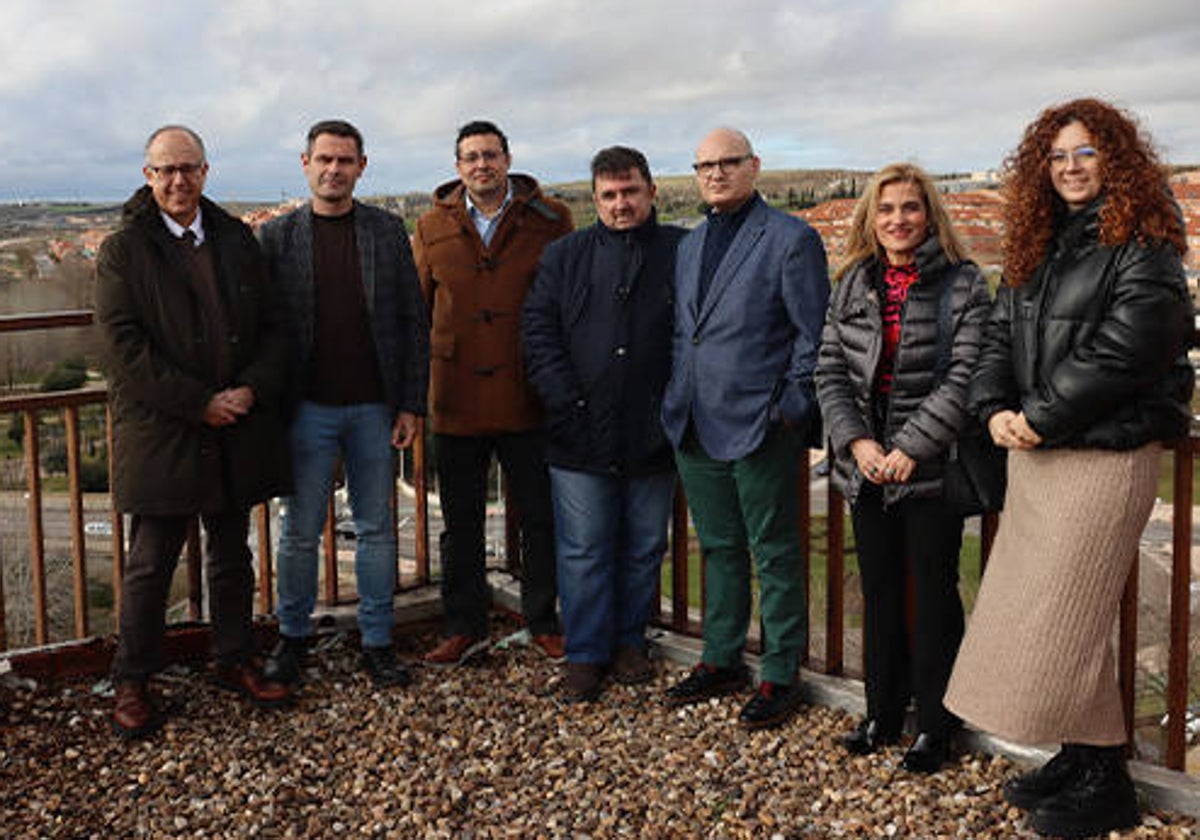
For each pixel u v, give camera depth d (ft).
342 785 9.92
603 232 11.54
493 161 12.10
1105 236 7.62
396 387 11.87
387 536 12.32
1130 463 7.82
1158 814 8.77
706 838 8.86
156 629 10.91
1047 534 8.08
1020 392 8.17
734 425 10.50
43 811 9.34
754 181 10.65
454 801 9.57
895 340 9.36
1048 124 7.95
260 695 11.46
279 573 12.14
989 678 8.41
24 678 11.59
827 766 9.95
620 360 11.40
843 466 9.77
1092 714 8.18
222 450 10.75
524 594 13.39
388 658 12.44
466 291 12.35
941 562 9.40
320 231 11.46
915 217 9.14
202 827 9.16
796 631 10.94
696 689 11.51
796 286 10.18
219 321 10.59
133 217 10.32
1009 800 8.96
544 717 11.39
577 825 9.13
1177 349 7.56
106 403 11.89
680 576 13.21
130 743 10.64
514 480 12.97
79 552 12.21
